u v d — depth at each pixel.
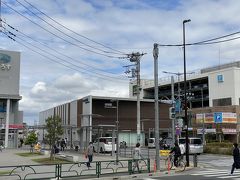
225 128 75.62
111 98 71.62
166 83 117.06
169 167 24.70
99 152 46.81
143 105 77.25
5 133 61.91
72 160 31.36
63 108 83.12
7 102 62.81
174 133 39.75
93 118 70.06
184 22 29.66
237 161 21.78
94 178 19.92
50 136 34.53
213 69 107.06
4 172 22.33
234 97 91.06
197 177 20.45
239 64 102.00
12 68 64.69
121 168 24.95
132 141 73.81
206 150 48.50
